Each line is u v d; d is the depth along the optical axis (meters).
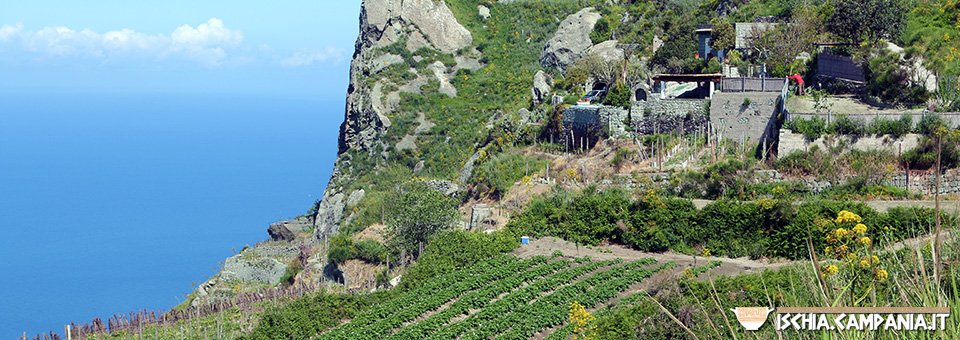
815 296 15.30
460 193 92.44
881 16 80.62
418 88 143.38
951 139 63.22
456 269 64.50
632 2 151.00
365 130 138.00
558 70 143.25
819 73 80.69
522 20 162.88
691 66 96.12
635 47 124.00
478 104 136.75
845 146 66.38
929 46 76.81
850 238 18.95
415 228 78.00
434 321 52.94
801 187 64.69
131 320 70.56
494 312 52.78
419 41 154.50
